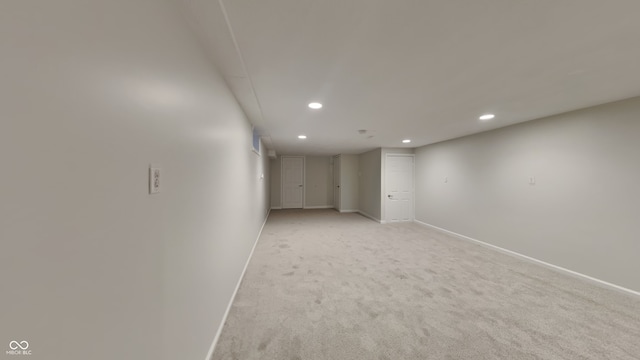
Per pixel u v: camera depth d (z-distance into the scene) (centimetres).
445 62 164
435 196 538
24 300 44
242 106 258
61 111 51
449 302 226
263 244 416
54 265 49
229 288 210
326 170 877
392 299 231
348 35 133
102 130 62
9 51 41
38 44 46
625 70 174
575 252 283
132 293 75
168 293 99
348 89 212
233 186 221
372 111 281
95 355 60
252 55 154
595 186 264
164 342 96
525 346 169
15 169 42
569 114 287
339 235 482
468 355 160
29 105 44
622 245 243
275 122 337
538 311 212
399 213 619
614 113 248
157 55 90
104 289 63
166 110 97
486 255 363
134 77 76
